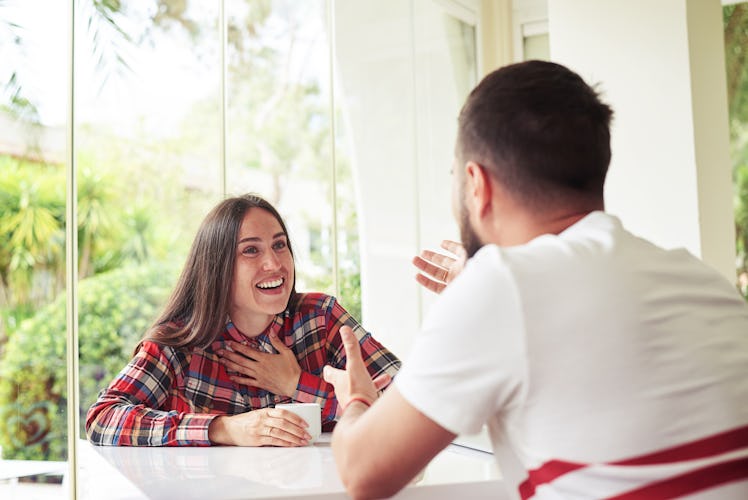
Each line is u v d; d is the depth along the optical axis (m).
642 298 0.80
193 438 1.48
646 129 2.78
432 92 3.57
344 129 3.33
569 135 0.87
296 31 5.29
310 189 5.69
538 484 0.80
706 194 2.73
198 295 1.80
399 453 0.82
